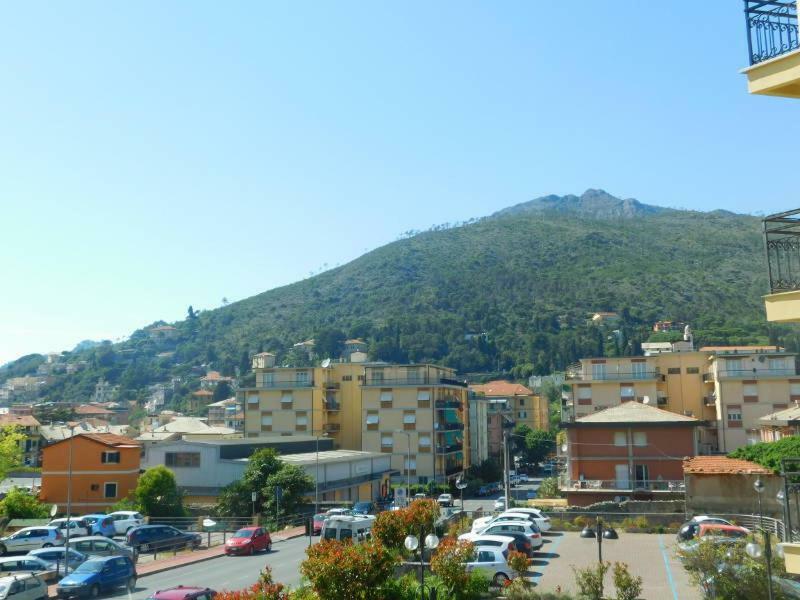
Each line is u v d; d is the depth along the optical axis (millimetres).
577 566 34531
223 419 181625
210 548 48000
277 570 37375
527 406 150750
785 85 11398
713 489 48906
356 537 40781
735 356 87250
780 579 23422
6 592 27891
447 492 92125
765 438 60125
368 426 98938
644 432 65062
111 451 67625
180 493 65312
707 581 24219
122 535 52500
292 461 70312
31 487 80125
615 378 92500
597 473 65375
